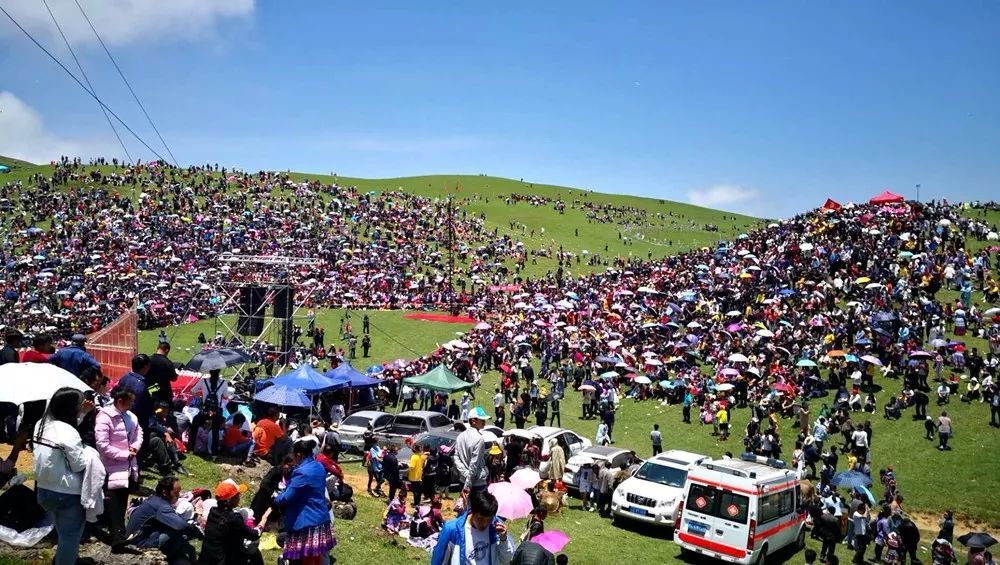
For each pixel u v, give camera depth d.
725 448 31.23
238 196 97.06
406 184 180.00
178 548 9.65
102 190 91.44
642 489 19.75
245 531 9.08
